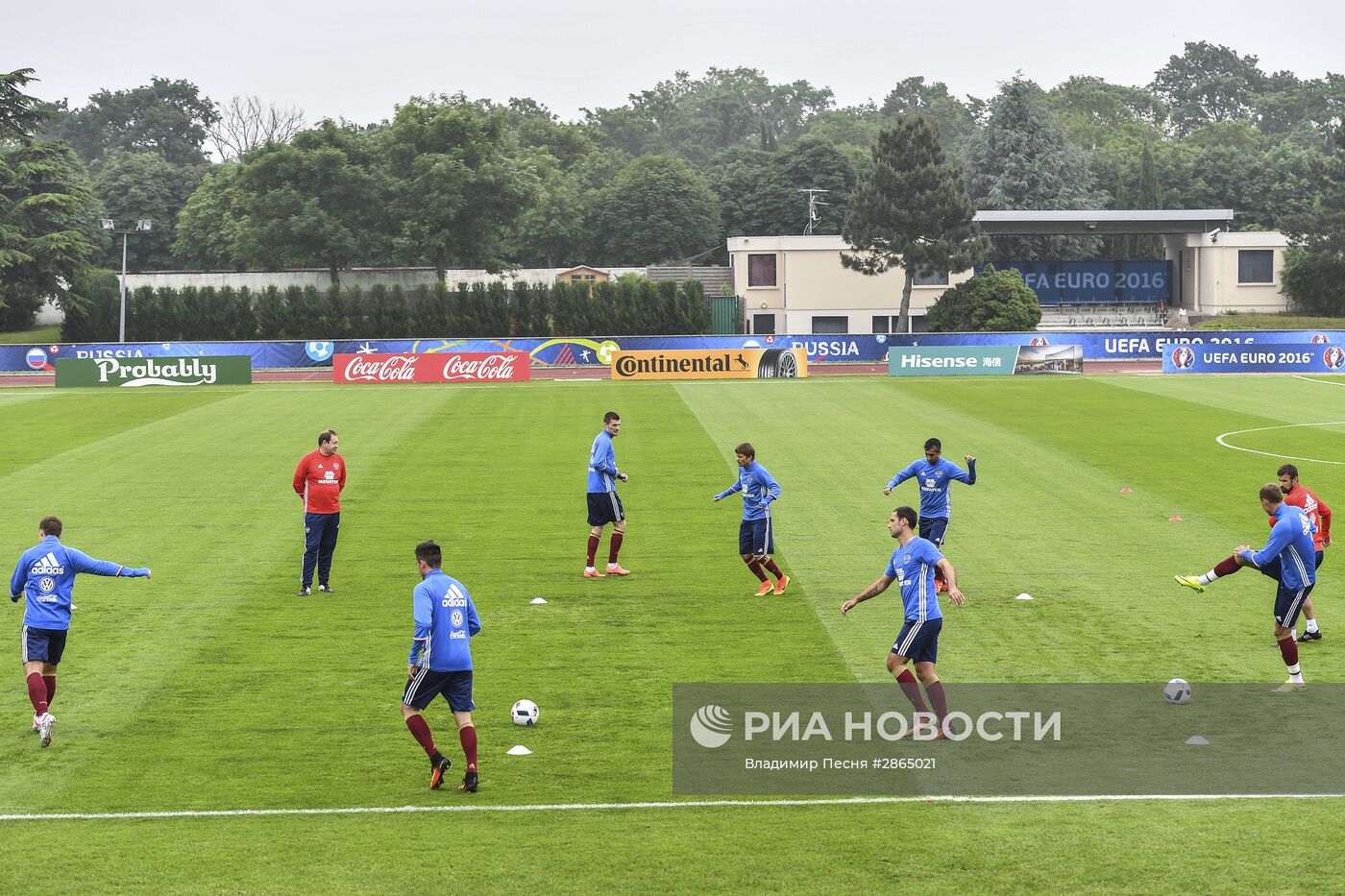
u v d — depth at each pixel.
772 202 116.19
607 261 115.75
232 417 42.12
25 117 85.75
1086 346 63.34
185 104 163.75
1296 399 46.62
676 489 28.22
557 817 10.71
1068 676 14.79
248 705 14.04
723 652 15.95
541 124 157.12
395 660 15.80
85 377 55.34
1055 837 10.10
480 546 22.53
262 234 87.06
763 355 57.81
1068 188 104.94
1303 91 188.38
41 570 13.34
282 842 10.20
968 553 21.70
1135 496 27.03
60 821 10.76
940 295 88.81
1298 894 9.02
